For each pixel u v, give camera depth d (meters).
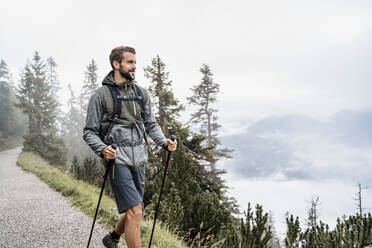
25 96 37.00
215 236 5.83
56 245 3.71
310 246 3.61
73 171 13.15
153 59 15.78
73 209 5.79
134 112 2.46
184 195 7.05
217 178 15.35
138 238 2.31
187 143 13.88
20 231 4.37
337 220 3.72
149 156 11.67
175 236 4.85
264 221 3.78
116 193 2.38
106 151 2.20
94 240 3.82
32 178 12.60
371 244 3.38
